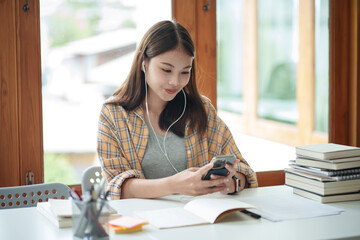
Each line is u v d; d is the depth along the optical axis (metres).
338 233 1.27
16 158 2.40
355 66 2.90
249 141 2.93
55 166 2.53
